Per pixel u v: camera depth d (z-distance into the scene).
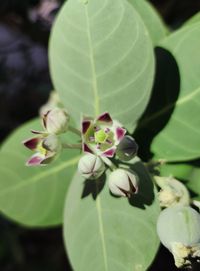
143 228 0.20
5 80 0.54
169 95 0.22
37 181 0.24
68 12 0.21
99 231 0.21
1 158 0.24
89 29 0.21
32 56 0.54
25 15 0.45
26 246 0.56
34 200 0.24
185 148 0.21
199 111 0.21
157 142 0.22
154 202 0.20
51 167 0.24
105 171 0.21
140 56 0.21
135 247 0.20
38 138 0.20
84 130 0.20
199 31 0.21
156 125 0.22
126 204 0.21
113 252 0.21
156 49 0.21
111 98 0.21
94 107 0.22
